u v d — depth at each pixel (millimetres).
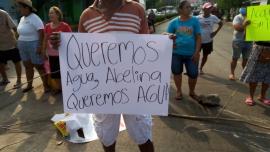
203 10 7355
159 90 2418
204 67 8688
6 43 6414
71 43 2369
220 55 11008
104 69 2402
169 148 3738
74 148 3734
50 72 5785
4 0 13242
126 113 2459
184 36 5102
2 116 4883
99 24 2363
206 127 4340
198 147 3770
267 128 4324
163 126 4359
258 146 3816
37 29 5734
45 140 3959
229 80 7066
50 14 5594
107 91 2436
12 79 7277
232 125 4414
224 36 19266
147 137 2576
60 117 4602
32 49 5848
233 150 3707
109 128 2566
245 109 5051
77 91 2443
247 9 4559
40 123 4527
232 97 5707
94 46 2367
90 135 3979
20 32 5859
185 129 4270
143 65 2383
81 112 2477
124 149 3701
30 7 5730
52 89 5992
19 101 5598
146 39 2334
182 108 5066
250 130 4258
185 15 5059
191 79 5270
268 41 4855
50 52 5664
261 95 5398
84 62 2396
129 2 2350
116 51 2367
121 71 2400
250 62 5074
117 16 2322
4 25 6320
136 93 2430
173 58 5258
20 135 4148
